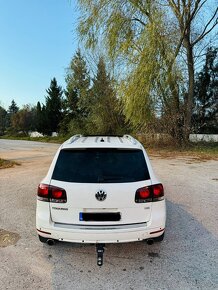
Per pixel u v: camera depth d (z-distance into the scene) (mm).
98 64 24625
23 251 3945
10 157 15859
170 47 15484
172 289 3068
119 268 3502
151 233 3455
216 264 3555
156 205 3518
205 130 24156
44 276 3334
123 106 16953
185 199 6434
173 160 13141
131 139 4383
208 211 5555
